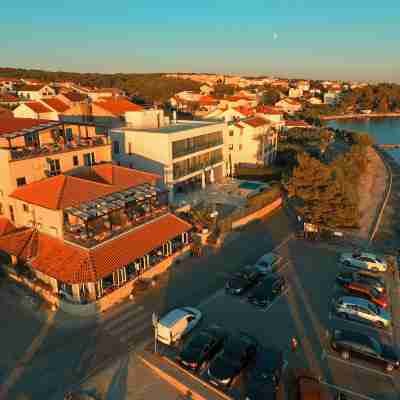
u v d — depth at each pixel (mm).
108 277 32531
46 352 24375
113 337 25938
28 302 29844
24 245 31906
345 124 186375
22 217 34156
